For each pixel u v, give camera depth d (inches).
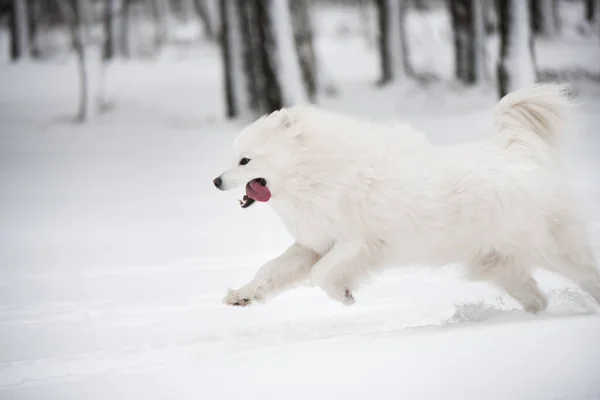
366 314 542.6
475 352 390.6
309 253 513.7
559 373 353.1
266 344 465.4
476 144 514.9
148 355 448.1
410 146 500.4
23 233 940.6
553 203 505.7
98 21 3585.1
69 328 532.1
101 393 360.5
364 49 3157.0
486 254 511.5
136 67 3019.2
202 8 3592.5
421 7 3292.3
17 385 385.7
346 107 2020.2
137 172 1419.8
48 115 2252.7
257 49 1924.2
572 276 515.8
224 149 1606.8
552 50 2496.3
